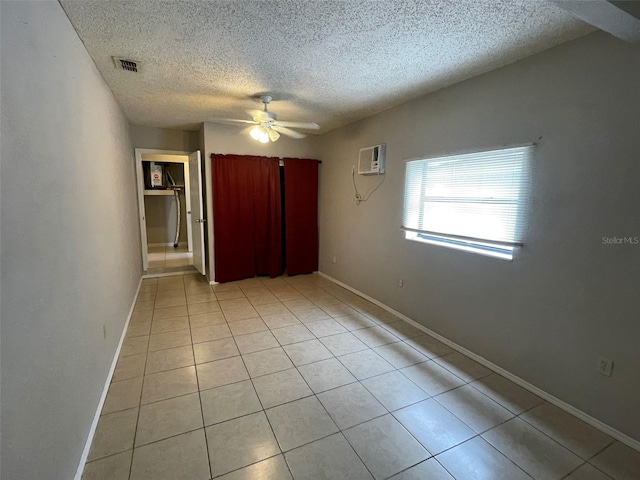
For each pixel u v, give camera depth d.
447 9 1.70
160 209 7.41
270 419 1.94
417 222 3.26
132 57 2.29
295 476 1.56
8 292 0.98
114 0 1.61
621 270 1.80
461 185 2.75
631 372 1.78
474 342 2.69
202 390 2.20
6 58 1.02
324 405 2.08
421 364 2.60
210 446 1.72
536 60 2.15
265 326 3.27
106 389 2.16
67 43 1.72
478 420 1.97
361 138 4.10
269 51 2.22
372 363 2.60
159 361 2.56
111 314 2.46
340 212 4.68
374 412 2.02
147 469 1.57
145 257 5.14
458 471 1.61
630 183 1.74
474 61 2.31
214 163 4.51
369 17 1.79
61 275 1.43
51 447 1.25
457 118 2.75
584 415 1.99
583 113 1.92
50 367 1.27
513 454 1.72
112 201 2.78
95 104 2.33
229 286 4.65
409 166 3.32
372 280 4.01
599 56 1.83
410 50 2.18
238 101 3.38
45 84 1.36
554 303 2.12
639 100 1.69
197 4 1.67
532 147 2.19
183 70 2.55
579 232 1.97
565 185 2.02
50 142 1.39
